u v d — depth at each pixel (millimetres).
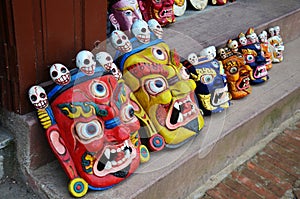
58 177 1841
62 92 1709
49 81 1806
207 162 2213
